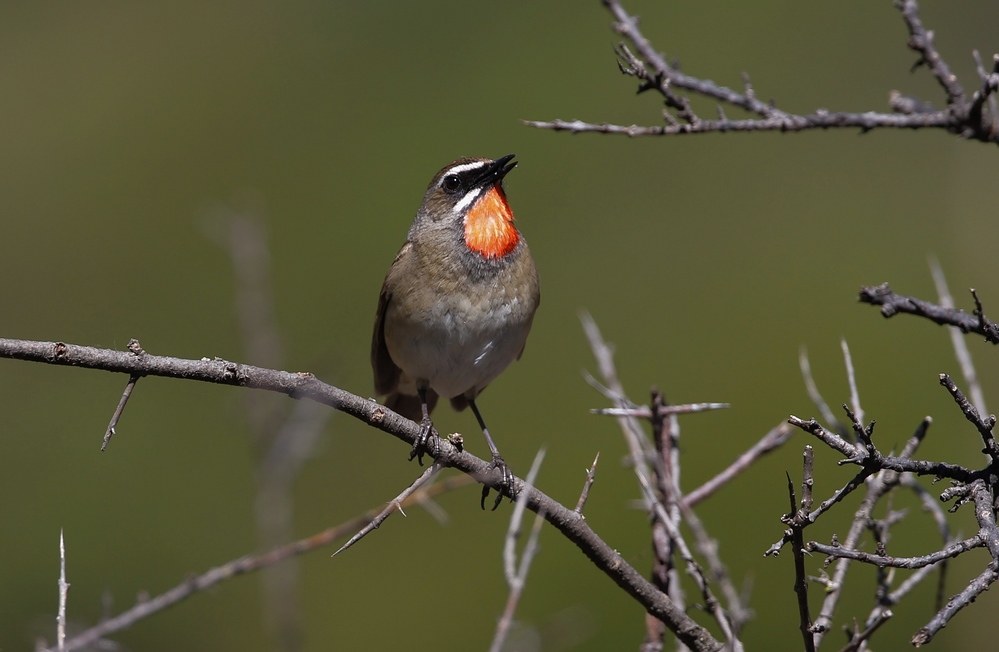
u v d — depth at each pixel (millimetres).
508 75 16672
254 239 9336
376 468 13273
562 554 12305
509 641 6637
